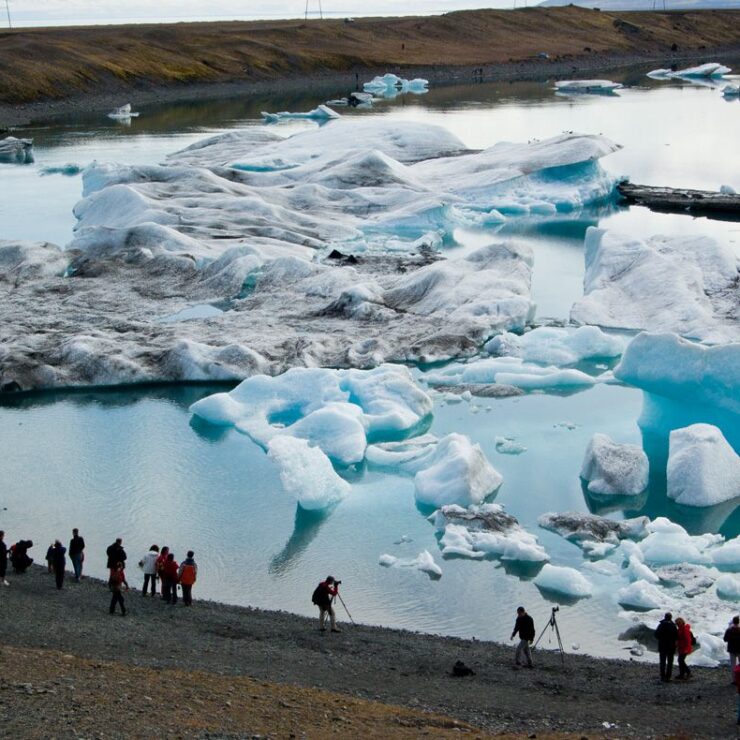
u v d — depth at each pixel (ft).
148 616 79.25
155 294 179.22
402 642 77.82
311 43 631.15
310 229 221.05
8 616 74.84
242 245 188.65
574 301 180.14
